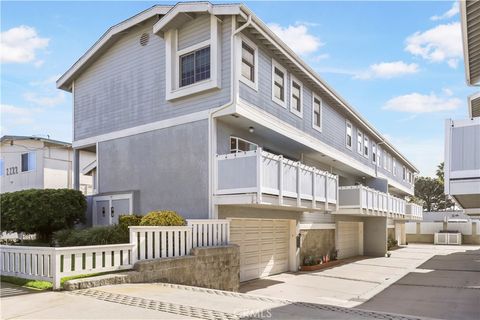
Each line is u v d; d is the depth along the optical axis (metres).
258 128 13.52
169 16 12.77
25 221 14.33
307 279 14.30
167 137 13.32
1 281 8.46
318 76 16.56
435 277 15.10
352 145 22.06
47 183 21.30
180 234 10.14
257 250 14.28
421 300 10.59
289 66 15.13
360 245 24.58
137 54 14.62
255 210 13.72
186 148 12.73
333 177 15.97
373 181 26.06
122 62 15.14
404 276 15.33
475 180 7.90
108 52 15.73
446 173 8.14
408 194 38.22
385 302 10.28
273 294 11.32
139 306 6.50
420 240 41.00
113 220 14.66
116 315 5.96
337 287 12.72
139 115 14.32
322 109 18.22
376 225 24.45
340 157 19.77
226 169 11.74
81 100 16.66
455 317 8.49
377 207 20.86
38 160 21.50
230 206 12.49
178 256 9.83
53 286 7.58
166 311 6.23
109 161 15.19
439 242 38.53
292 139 15.04
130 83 14.76
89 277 8.02
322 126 18.08
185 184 12.64
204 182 12.16
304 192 13.41
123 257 8.76
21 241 15.80
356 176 25.17
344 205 18.47
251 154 11.18
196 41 12.73
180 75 13.18
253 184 11.02
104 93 15.71
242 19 12.03
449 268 17.97
